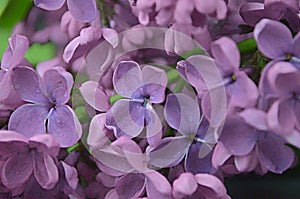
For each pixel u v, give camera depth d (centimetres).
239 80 23
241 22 25
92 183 26
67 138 24
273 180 33
